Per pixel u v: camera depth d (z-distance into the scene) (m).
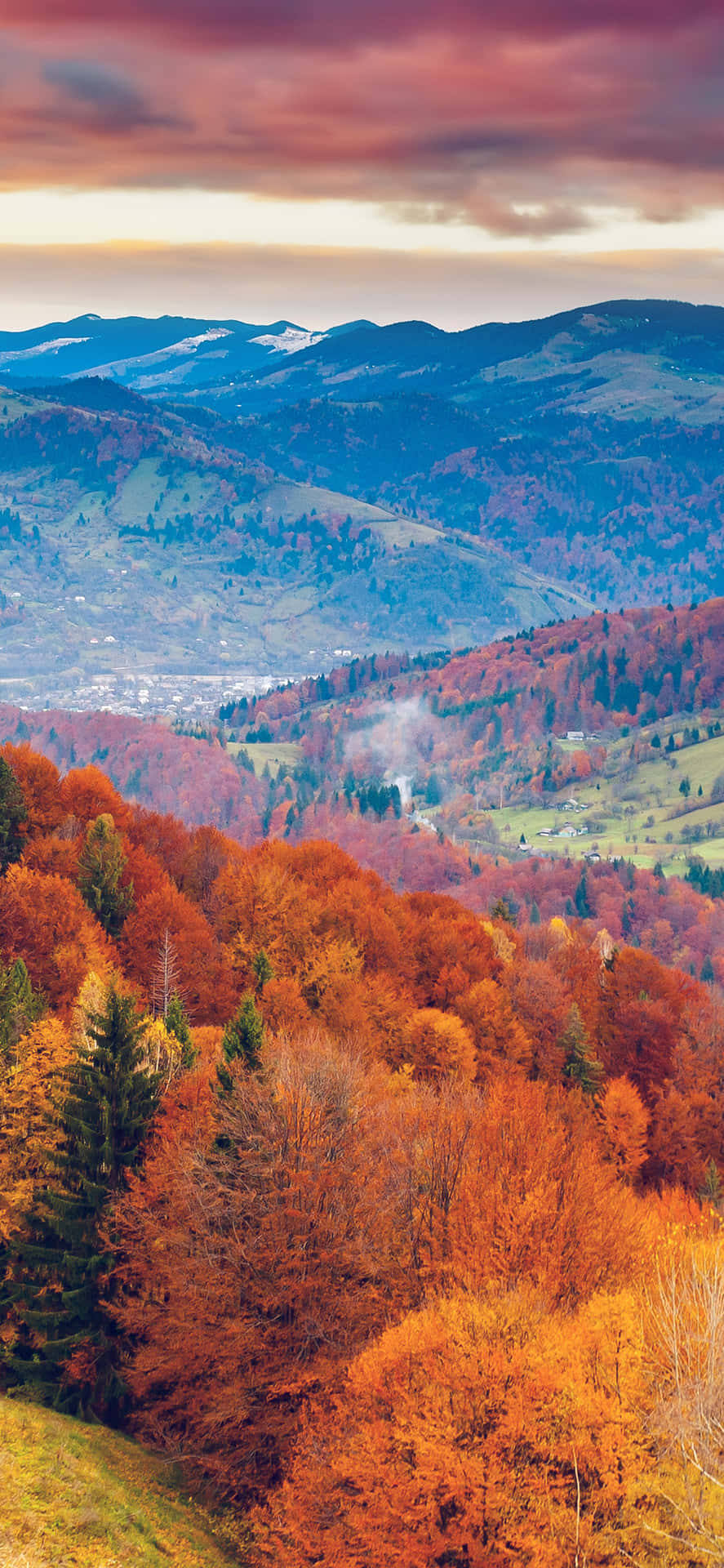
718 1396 34.88
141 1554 38.59
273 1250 48.16
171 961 98.88
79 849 120.25
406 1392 38.09
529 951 179.25
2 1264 54.06
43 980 89.25
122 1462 46.19
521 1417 35.25
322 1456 41.25
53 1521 37.72
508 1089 63.34
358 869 163.38
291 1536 40.69
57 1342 49.44
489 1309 39.34
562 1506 34.34
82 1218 51.88
